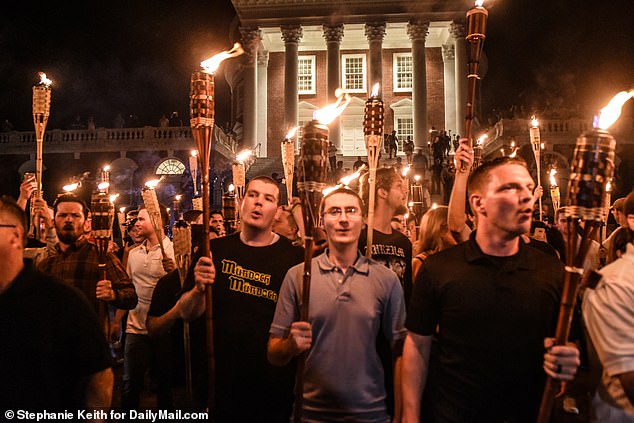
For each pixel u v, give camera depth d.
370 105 3.47
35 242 4.81
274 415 3.25
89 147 29.98
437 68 36.31
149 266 5.30
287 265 3.52
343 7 33.19
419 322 2.62
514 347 2.38
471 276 2.49
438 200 22.12
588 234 2.00
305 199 2.53
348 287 2.89
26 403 2.18
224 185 26.28
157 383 4.91
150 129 29.92
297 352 2.56
